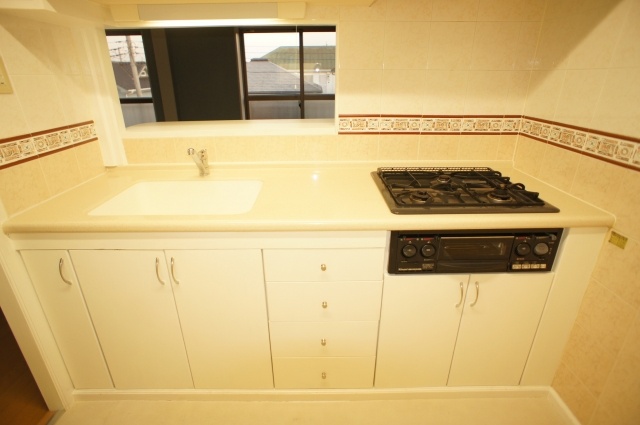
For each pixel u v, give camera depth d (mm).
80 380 1435
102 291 1229
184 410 1442
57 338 1331
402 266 1179
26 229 1100
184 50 4227
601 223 1095
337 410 1437
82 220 1110
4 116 1103
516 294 1235
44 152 1265
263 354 1362
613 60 1070
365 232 1133
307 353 1359
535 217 1096
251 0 1152
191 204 1577
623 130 1047
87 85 1470
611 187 1102
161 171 1634
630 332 1065
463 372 1409
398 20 1394
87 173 1498
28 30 1178
